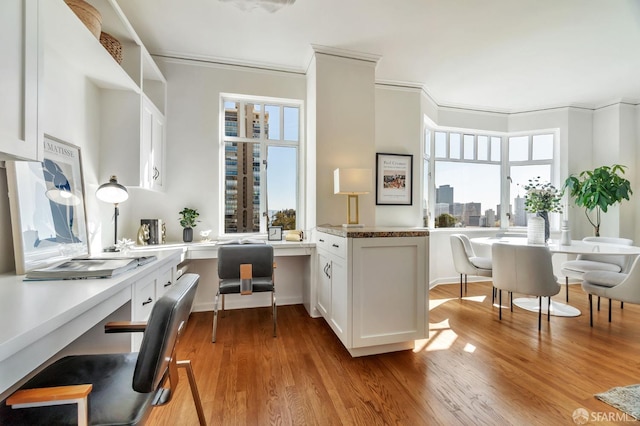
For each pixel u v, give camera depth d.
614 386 1.75
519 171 4.74
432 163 4.42
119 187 1.92
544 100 4.28
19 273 1.27
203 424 1.28
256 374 1.88
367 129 3.10
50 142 1.56
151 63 2.55
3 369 0.64
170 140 3.01
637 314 3.01
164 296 0.88
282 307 3.24
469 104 4.41
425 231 2.17
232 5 2.29
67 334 0.87
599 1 2.26
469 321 2.82
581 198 4.04
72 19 1.38
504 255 2.76
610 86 3.82
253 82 3.23
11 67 0.92
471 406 1.57
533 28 2.61
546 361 2.05
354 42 2.83
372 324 2.07
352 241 2.03
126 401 0.92
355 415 1.50
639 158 4.24
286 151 3.46
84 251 1.77
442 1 2.27
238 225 3.30
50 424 0.79
